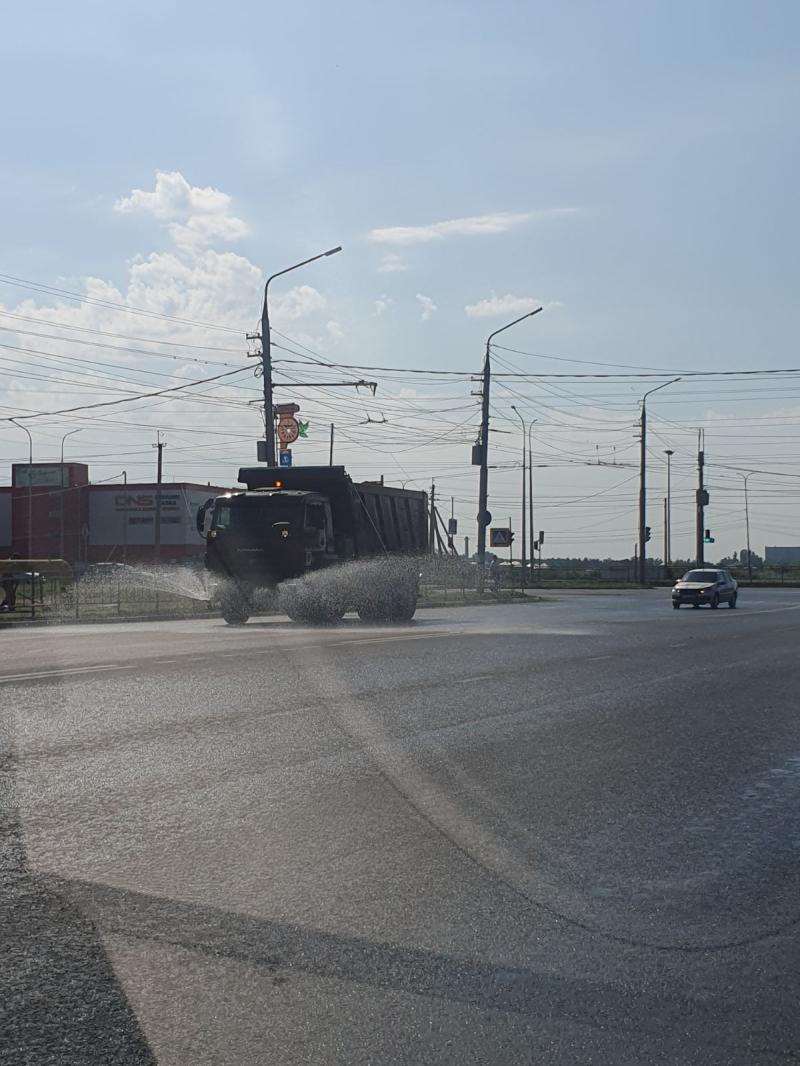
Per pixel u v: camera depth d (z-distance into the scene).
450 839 7.89
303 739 11.62
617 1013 4.93
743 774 10.32
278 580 30.22
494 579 54.34
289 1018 4.82
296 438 50.50
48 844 7.54
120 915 6.15
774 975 5.42
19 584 44.91
